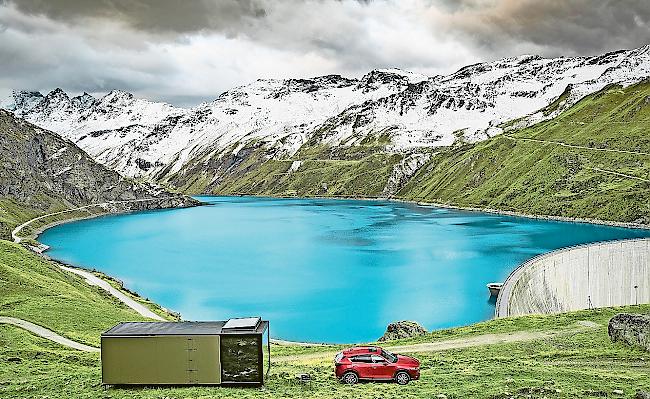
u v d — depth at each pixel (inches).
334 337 5167.3
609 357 2482.8
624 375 2058.3
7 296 4375.0
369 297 6476.4
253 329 1924.2
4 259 5570.9
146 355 1887.3
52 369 2440.9
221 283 7234.3
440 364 2345.0
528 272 5546.3
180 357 1886.1
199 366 1887.3
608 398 1689.2
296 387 1886.1
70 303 4392.2
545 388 1777.8
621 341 2746.1
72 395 1849.2
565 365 2332.7
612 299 6230.3
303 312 5949.8
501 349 2822.3
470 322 5565.9
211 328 1957.4
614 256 6309.1
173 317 5369.1
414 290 6742.1
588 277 6127.0
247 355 1883.6
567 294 5944.9
